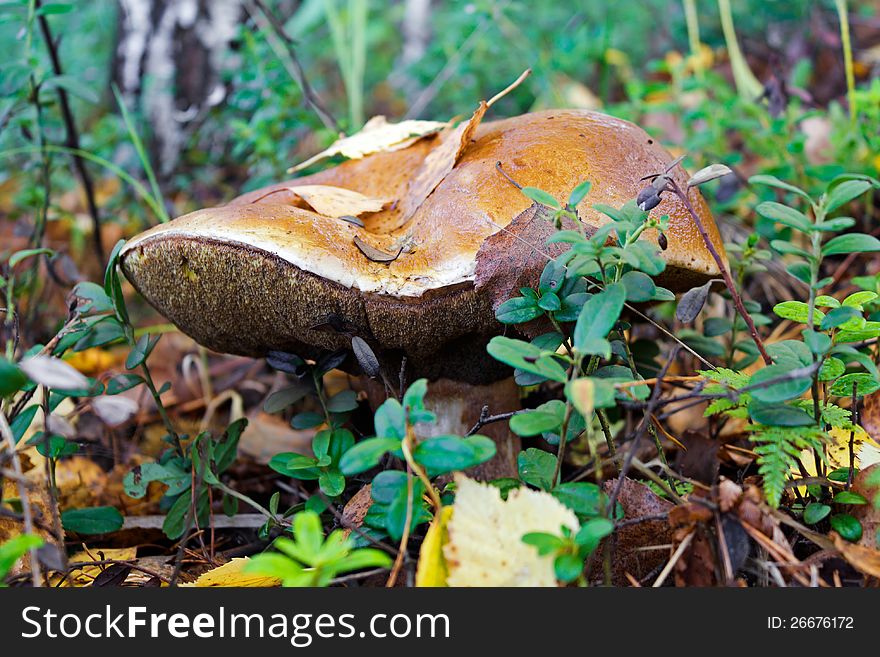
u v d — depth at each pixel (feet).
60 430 1.01
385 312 1.13
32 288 1.79
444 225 1.15
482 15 2.31
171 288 1.19
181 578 1.21
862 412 1.21
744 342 1.42
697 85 1.97
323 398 1.30
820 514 1.03
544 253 1.12
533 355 0.97
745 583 1.02
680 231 1.20
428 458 0.93
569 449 1.47
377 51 3.82
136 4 2.44
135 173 2.31
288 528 1.21
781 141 1.79
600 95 2.65
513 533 0.95
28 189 1.92
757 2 2.85
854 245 0.98
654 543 1.08
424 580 0.96
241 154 2.20
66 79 1.59
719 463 1.28
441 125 1.40
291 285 1.11
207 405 1.77
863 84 2.49
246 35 2.02
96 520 1.22
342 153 1.41
